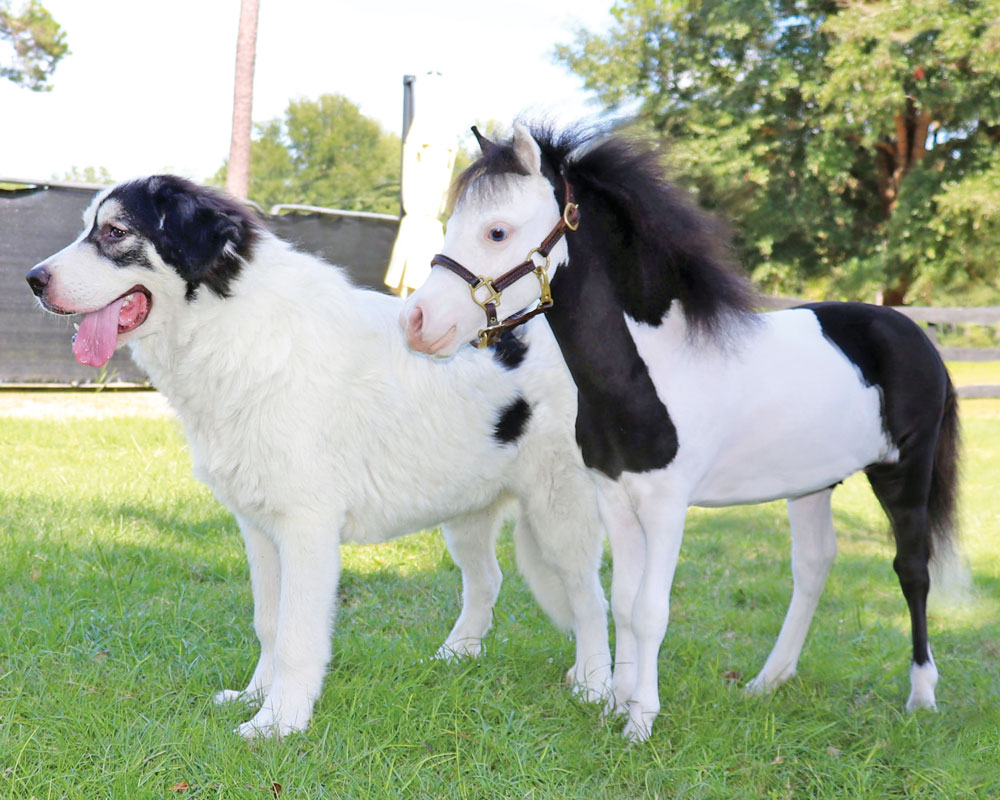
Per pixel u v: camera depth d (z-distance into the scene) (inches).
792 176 840.3
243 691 135.5
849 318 142.8
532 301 113.5
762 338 130.6
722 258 124.3
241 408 123.6
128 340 125.6
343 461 128.8
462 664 144.9
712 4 840.9
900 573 147.3
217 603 173.2
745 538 256.1
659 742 124.3
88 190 396.5
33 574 176.7
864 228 880.3
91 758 112.1
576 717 132.1
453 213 112.8
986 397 549.6
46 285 118.5
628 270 118.2
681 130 859.4
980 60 732.0
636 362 118.5
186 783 108.7
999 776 117.1
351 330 130.7
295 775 109.4
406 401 133.0
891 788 118.8
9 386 428.1
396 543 231.9
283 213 446.9
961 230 797.9
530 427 139.9
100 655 142.9
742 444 127.0
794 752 124.5
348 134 2390.5
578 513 142.4
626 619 128.3
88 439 320.5
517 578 207.0
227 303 123.4
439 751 120.4
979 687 149.0
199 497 251.6
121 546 200.1
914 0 735.1
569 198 114.6
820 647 168.6
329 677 138.8
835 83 760.3
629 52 901.2
